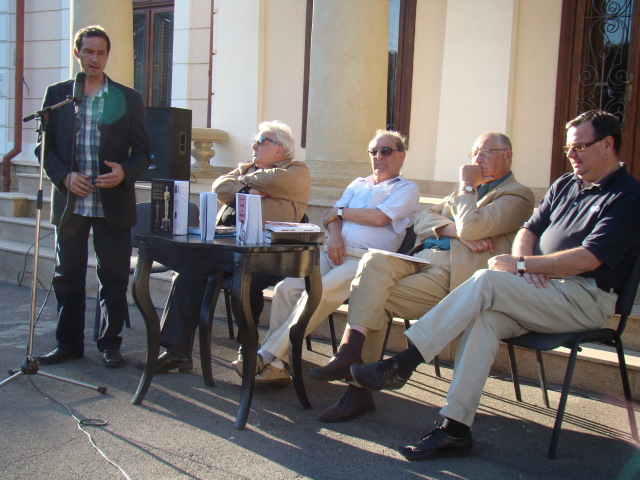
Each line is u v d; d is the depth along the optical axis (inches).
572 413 135.4
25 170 397.4
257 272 123.1
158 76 404.2
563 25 262.1
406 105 294.5
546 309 117.7
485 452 116.6
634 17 252.8
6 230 267.6
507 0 263.1
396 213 153.9
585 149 120.3
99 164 153.1
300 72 316.5
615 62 257.8
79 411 128.0
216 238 133.7
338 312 178.5
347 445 117.6
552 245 125.5
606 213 118.6
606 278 121.3
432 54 288.4
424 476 107.0
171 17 396.2
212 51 362.9
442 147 281.3
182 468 106.7
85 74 149.3
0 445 112.0
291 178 159.8
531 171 271.4
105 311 157.4
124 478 102.7
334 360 127.8
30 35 417.1
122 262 157.6
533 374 154.5
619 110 258.8
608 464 112.8
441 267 140.8
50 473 103.2
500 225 137.2
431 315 119.5
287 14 316.2
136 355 165.3
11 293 229.6
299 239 129.0
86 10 262.4
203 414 129.2
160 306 212.4
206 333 142.6
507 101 266.4
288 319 142.6
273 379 142.6
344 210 157.6
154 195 138.6
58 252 157.0
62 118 151.4
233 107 328.2
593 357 146.6
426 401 140.3
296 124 319.9
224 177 168.2
